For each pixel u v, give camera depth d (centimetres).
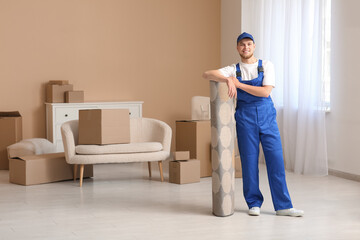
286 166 644
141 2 751
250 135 405
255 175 411
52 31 702
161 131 577
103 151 530
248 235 354
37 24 693
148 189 516
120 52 741
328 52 600
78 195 489
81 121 546
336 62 590
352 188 524
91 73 726
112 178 582
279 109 669
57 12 704
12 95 685
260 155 713
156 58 763
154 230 367
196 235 354
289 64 634
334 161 600
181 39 776
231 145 407
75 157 528
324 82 589
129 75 748
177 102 779
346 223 386
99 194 493
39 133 698
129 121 554
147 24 756
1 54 677
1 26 676
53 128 655
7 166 640
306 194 492
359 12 555
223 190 403
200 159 585
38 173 543
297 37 631
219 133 400
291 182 557
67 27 710
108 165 680
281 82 667
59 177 558
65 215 412
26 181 534
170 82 773
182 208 434
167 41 768
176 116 780
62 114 660
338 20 584
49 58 701
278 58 666
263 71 402
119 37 740
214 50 795
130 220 395
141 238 347
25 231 366
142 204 450
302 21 611
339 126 591
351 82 570
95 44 727
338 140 593
